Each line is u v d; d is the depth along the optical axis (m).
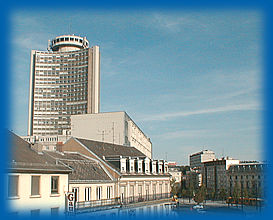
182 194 126.12
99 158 47.44
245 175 119.00
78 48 183.88
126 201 46.56
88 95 164.12
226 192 124.94
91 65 166.75
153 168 57.94
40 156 33.28
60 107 167.00
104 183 42.31
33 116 166.62
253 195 105.06
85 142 50.94
